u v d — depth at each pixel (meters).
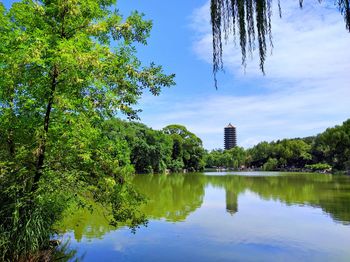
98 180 8.96
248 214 18.88
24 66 7.66
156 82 9.49
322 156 97.25
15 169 8.23
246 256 11.23
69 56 7.32
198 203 23.38
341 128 79.12
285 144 110.50
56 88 8.46
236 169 133.50
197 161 97.25
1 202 8.32
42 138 8.19
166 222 16.27
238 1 2.46
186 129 94.94
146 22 9.69
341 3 2.20
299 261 10.77
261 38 2.42
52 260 9.95
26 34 7.94
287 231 14.70
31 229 8.08
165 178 54.97
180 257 11.02
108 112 9.20
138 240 12.80
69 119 8.56
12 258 8.02
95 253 11.19
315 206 22.03
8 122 8.41
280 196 28.03
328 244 12.69
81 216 16.47
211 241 12.92
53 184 8.65
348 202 23.94
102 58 8.35
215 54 2.56
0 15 8.45
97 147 9.23
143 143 67.19
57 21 8.84
